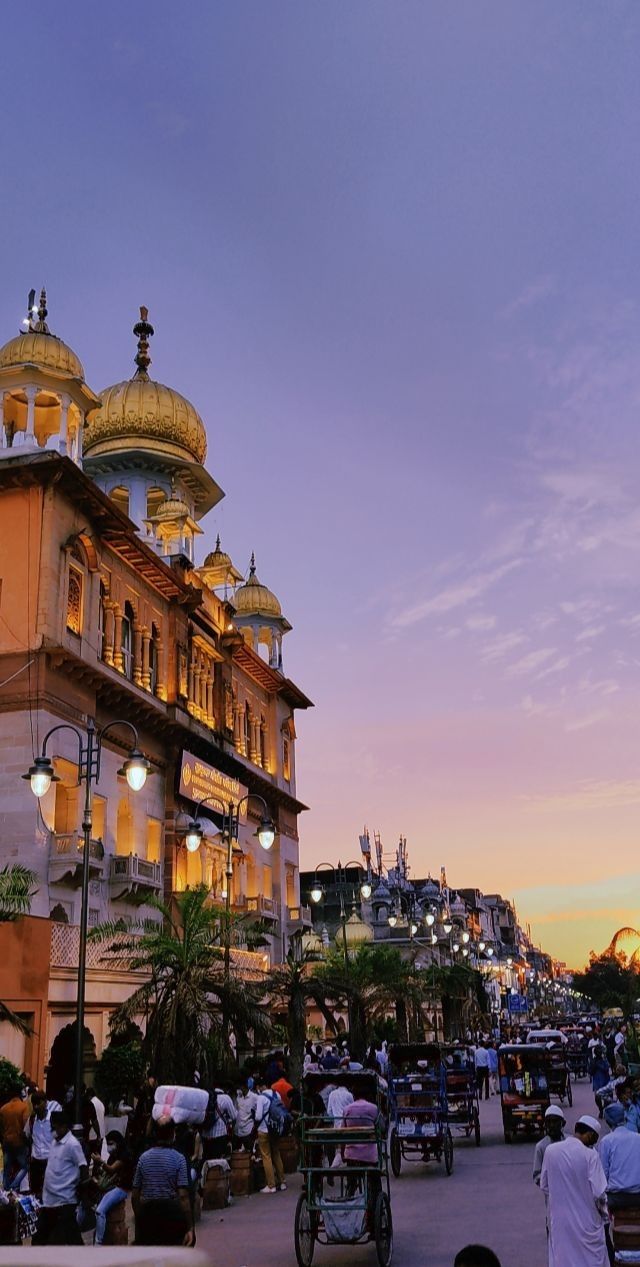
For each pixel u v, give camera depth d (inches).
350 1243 533.0
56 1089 1075.9
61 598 1264.8
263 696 2089.1
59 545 1270.9
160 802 1494.8
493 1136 1072.8
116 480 1935.3
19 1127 674.2
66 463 1247.5
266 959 1649.9
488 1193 727.1
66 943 1122.7
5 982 989.8
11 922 1008.9
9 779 1178.6
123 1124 967.6
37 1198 597.6
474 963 3629.4
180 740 1541.6
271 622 2298.2
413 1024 1887.3
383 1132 576.4
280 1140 901.8
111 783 1352.1
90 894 1246.9
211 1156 786.8
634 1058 1316.4
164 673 1558.8
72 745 1245.7
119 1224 570.3
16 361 1424.7
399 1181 796.0
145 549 1467.8
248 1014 1000.9
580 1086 1686.8
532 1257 530.3
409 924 2647.6
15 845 1155.3
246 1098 823.7
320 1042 1968.5
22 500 1268.5
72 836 1175.0
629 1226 459.5
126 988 1238.3
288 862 2079.2
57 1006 1104.2
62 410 1427.2
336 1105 740.7
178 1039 949.8
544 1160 421.1
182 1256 95.8
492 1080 1797.5
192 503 2053.4
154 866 1365.7
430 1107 849.5
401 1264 532.4
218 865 1689.2
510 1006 4256.9
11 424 1524.4
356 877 3467.0
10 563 1248.8
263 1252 572.7
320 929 2898.6
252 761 1973.4
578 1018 3604.8
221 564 2053.4
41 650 1203.2
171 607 1611.7
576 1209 404.2
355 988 1451.8
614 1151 480.7
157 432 1946.4
